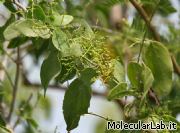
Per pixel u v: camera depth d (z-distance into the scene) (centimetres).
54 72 76
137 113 80
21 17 84
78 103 79
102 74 79
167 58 85
